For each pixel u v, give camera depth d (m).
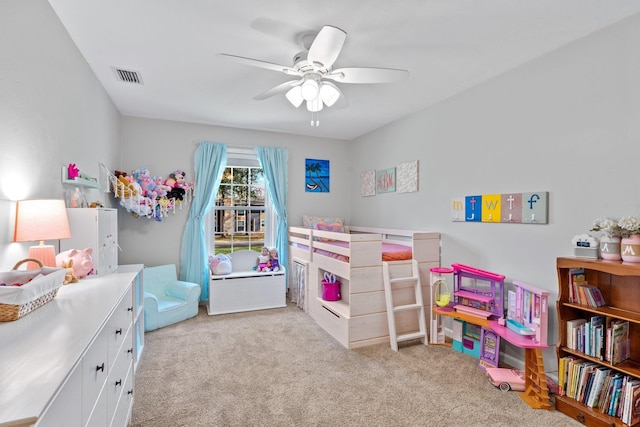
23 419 0.59
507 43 2.22
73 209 1.98
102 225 2.14
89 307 1.26
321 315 3.42
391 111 3.67
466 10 1.87
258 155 4.45
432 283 3.00
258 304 4.05
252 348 2.87
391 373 2.45
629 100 1.90
